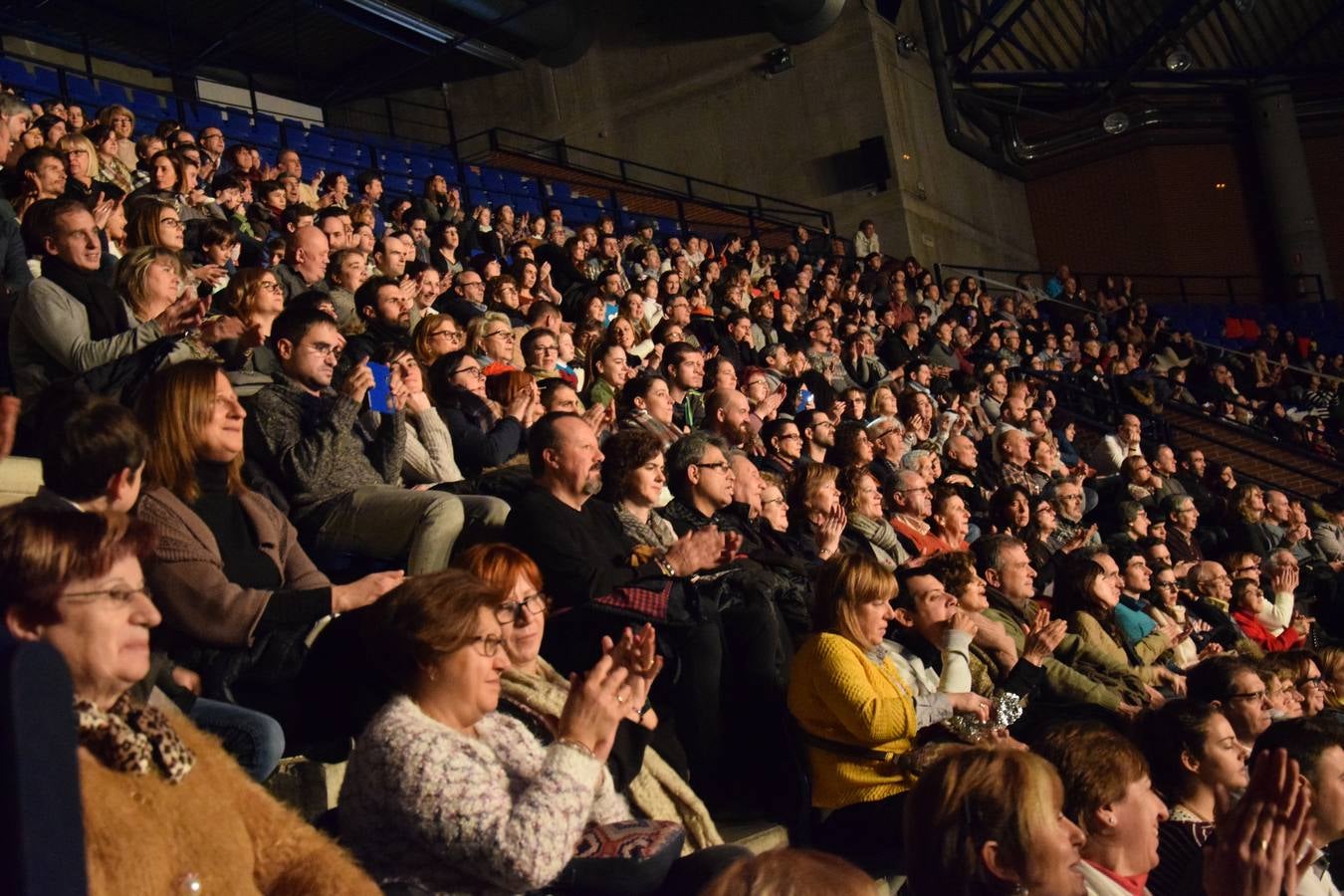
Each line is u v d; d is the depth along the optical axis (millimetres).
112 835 1811
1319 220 23938
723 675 4320
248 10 19031
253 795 2189
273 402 4402
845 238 20438
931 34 21609
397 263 7707
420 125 22656
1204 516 11547
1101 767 3475
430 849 2635
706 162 21516
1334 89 24125
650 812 3746
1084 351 17656
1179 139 23844
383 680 3213
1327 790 3924
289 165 11641
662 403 6598
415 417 5113
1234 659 5070
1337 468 15195
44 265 4832
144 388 3537
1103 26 22234
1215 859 2748
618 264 13508
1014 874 2619
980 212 22625
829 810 4172
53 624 2039
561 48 21531
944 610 4859
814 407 10055
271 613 3240
